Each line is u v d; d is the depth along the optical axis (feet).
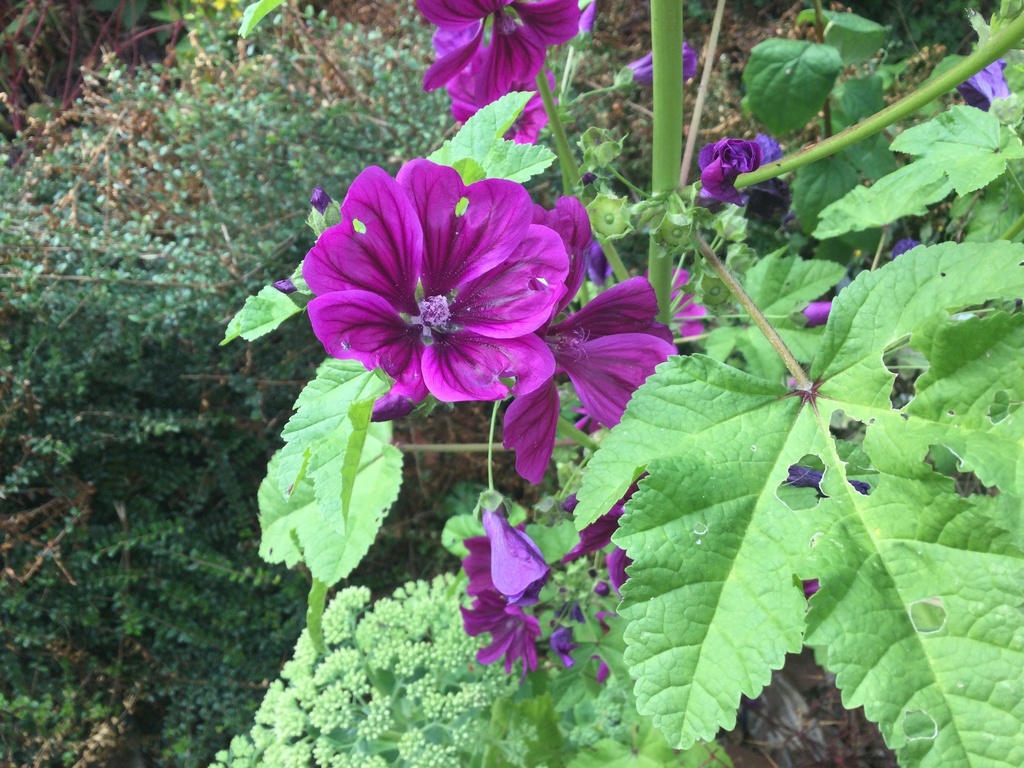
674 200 0.74
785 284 1.20
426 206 0.60
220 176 1.38
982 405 0.56
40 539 1.36
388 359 0.59
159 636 1.42
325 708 1.03
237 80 1.41
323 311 0.55
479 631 1.03
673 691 0.54
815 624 0.53
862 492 0.59
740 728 1.51
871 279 0.60
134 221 1.36
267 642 1.49
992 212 1.15
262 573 1.44
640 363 0.70
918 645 0.52
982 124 0.85
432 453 1.60
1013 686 0.50
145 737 1.49
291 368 1.45
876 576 0.54
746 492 0.59
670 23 0.68
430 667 1.06
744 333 1.19
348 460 0.56
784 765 1.45
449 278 0.62
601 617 1.15
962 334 0.56
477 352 0.60
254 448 1.51
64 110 1.65
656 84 0.71
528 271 0.61
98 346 1.34
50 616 1.38
